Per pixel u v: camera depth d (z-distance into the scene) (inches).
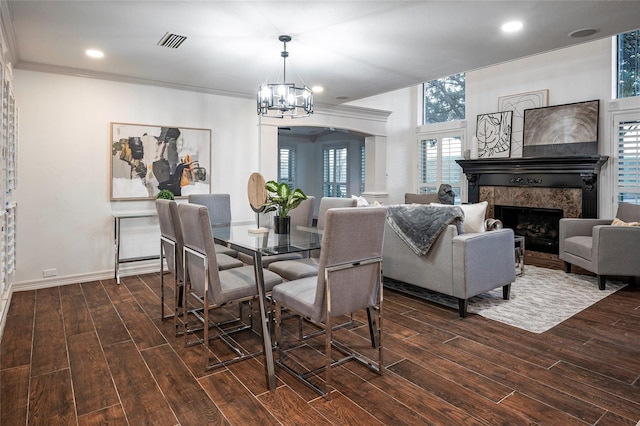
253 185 139.2
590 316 128.7
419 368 94.4
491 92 261.1
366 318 128.7
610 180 209.6
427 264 136.1
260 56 149.4
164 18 114.3
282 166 409.1
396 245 147.3
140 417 75.7
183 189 196.5
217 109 206.2
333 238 80.1
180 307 138.6
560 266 202.8
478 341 109.5
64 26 119.9
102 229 177.3
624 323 122.6
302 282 99.1
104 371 93.5
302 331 118.6
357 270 86.4
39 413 76.8
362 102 278.1
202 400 81.5
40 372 92.8
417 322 124.1
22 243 159.8
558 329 118.0
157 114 188.7
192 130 197.8
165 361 98.8
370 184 291.9
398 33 127.0
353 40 133.6
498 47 140.3
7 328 119.0
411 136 315.9
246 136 216.7
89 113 171.9
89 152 172.7
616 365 95.3
